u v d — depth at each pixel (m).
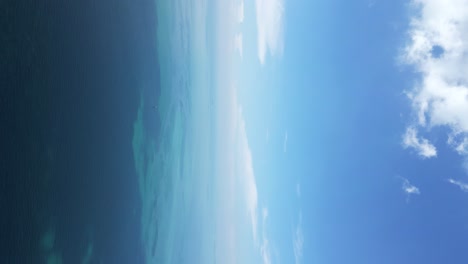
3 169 9.34
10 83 9.60
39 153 10.52
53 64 11.20
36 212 10.31
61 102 11.51
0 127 9.31
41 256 10.41
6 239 9.35
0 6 9.39
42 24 10.76
